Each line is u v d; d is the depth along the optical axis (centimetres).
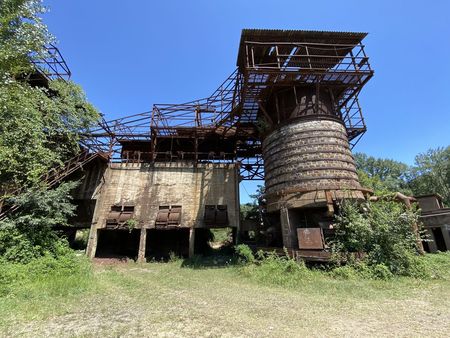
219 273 1535
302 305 886
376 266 1259
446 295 962
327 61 2030
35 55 1212
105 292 1063
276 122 2000
